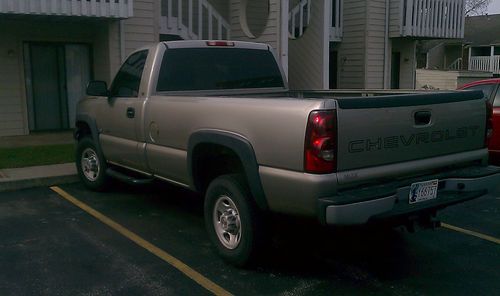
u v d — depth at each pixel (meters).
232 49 5.92
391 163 3.98
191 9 12.41
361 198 3.65
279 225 4.87
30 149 9.60
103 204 6.44
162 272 4.38
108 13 10.38
